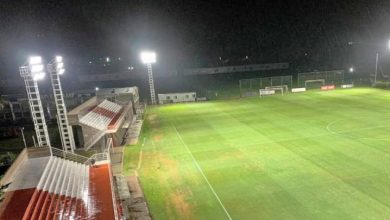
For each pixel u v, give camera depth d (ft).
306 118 118.32
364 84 194.29
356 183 63.26
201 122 124.47
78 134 97.66
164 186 68.44
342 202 56.54
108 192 60.85
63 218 50.93
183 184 68.95
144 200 62.28
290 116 123.44
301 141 91.66
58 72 81.05
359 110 126.11
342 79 205.77
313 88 192.34
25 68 68.33
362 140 88.84
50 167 67.51
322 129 102.27
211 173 73.87
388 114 116.88
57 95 84.02
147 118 138.62
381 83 178.19
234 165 77.56
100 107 120.67
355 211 53.42
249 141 95.40
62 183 62.49
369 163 72.54
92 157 77.71
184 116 137.80
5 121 151.12
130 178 73.36
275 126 110.11
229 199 60.95
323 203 56.70
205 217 55.16
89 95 186.70
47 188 58.85
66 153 77.05
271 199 59.67
